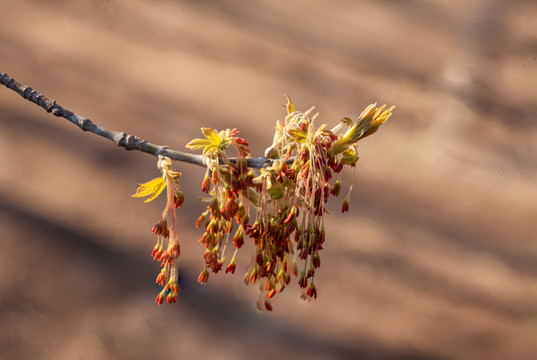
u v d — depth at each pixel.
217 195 0.54
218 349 1.17
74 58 2.12
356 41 2.69
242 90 2.13
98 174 1.58
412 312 1.34
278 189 0.54
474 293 1.42
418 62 2.57
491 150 2.02
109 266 1.31
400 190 1.75
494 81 2.46
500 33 2.96
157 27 2.45
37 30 2.24
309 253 0.55
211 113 1.98
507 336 1.30
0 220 1.36
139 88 2.04
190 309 1.24
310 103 2.15
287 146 0.55
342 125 0.55
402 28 2.90
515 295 1.44
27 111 1.78
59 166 1.58
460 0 3.37
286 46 2.52
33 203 1.44
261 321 1.25
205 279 0.55
